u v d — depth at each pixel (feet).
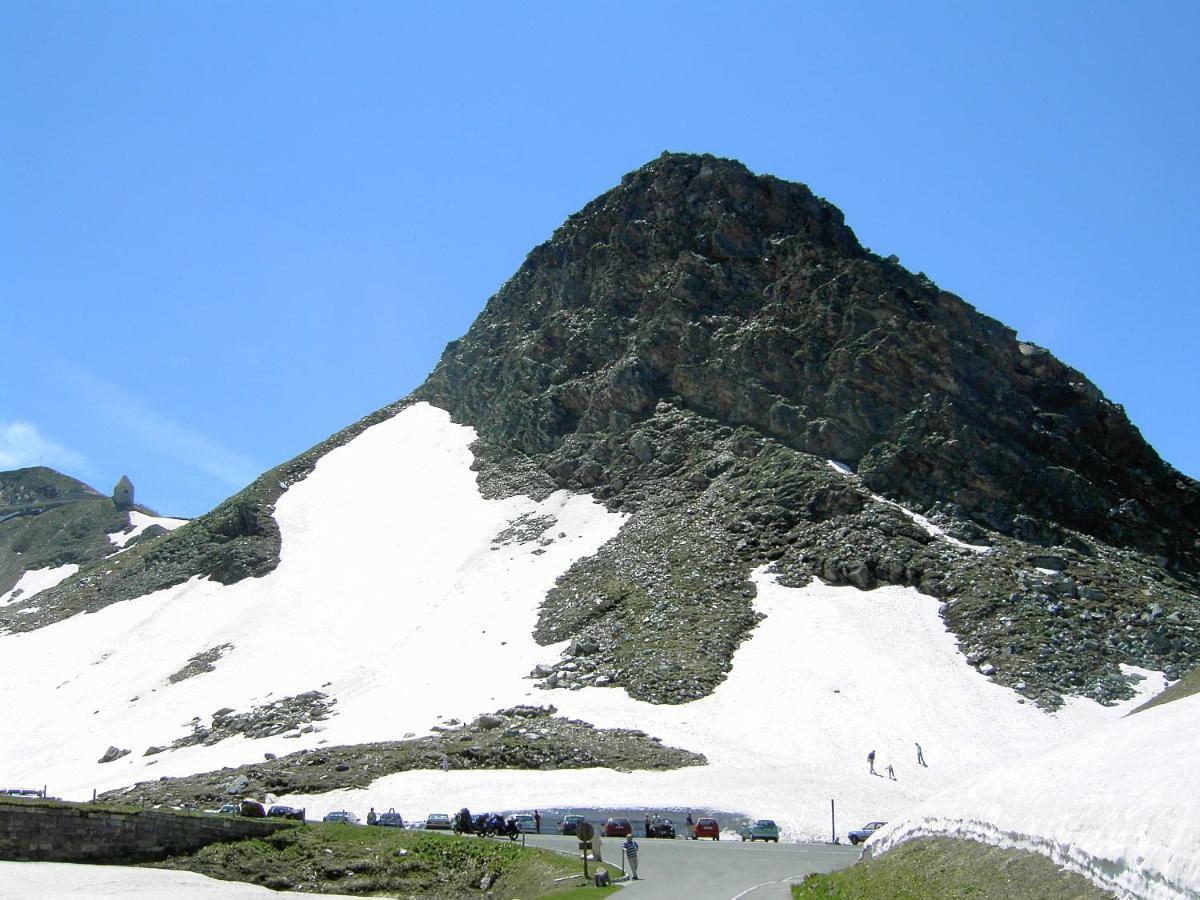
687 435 433.89
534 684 311.27
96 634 442.91
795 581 346.54
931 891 108.27
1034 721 270.26
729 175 497.05
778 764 248.52
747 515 377.91
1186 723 100.12
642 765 247.09
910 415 399.44
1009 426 408.05
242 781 255.70
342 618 392.27
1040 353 440.45
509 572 395.75
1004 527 369.91
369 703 315.37
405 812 222.07
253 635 394.73
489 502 460.96
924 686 287.28
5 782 313.73
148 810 195.11
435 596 392.06
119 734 335.88
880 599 332.19
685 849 185.47
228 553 469.57
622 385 457.27
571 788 232.32
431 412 574.15
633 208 520.01
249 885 178.19
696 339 455.22
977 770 245.65
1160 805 82.28
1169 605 325.21
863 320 429.38
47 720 365.81
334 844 187.42
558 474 457.68
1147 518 392.47
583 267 525.75
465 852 177.88
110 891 170.19
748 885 144.56
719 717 277.23
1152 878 78.54
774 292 459.32
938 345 416.87
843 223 491.31
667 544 378.53
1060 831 95.76
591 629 339.98
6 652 448.24
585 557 391.04
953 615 321.73
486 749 257.75
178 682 369.91
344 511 486.38
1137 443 428.56
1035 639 304.50
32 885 173.37
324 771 256.73
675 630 324.60
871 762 248.73
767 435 419.95
